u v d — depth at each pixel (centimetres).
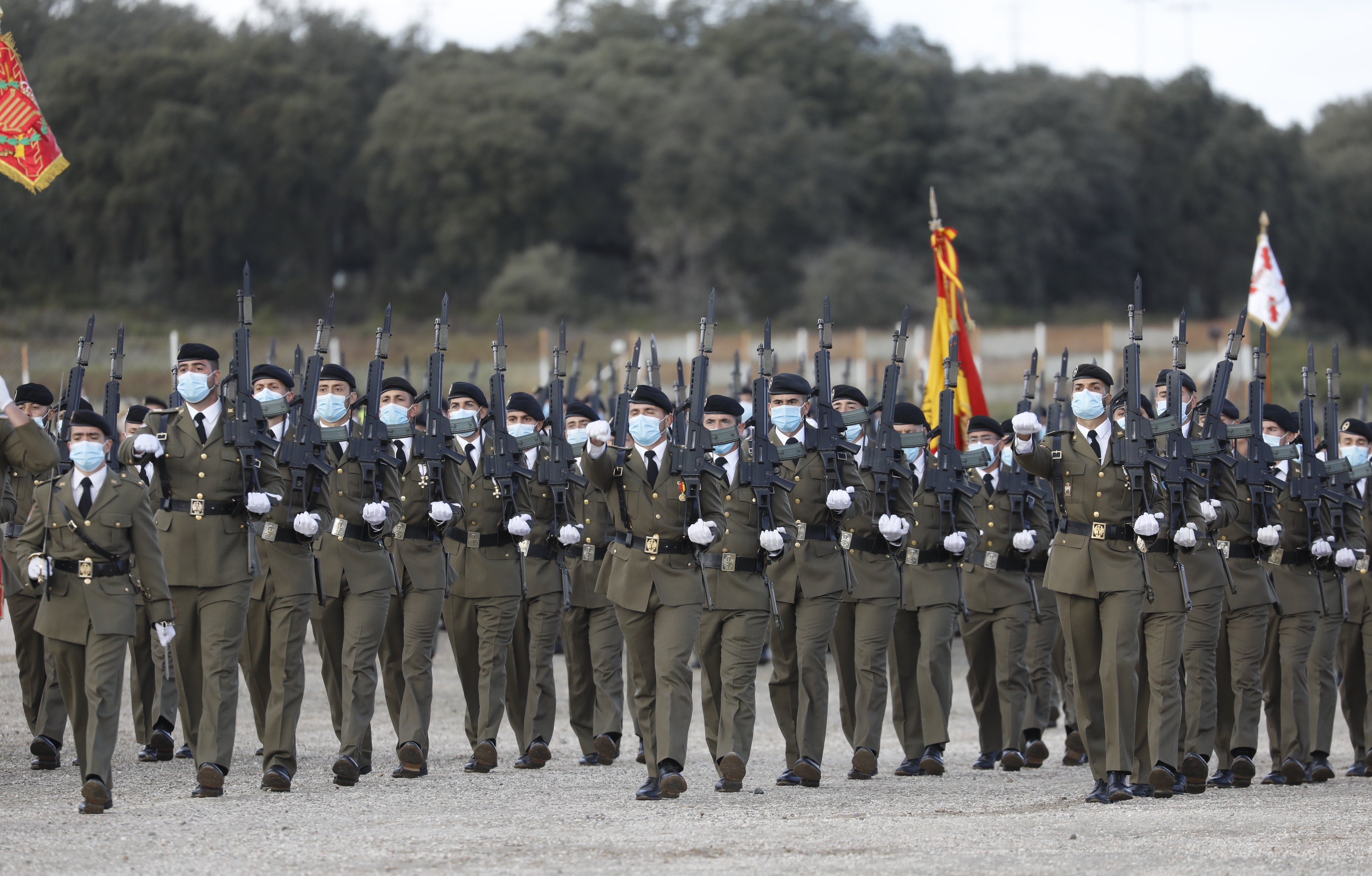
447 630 2930
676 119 15125
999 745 3109
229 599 2445
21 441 2306
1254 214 17038
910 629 2961
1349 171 18488
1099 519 2598
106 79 13662
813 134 15525
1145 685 2652
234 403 2503
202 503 2453
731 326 13788
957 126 16488
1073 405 2642
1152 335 12700
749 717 2588
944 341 4128
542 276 13662
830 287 13712
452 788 2600
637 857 1991
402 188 14812
